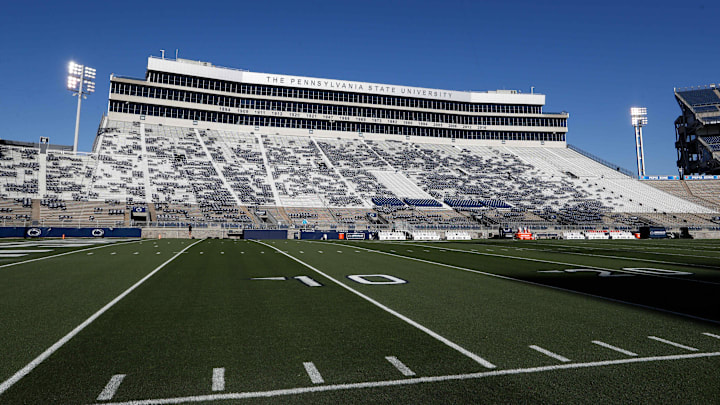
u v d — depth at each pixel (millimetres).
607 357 4625
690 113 70812
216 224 38875
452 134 72250
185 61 61781
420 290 9273
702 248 26000
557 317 6613
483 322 6246
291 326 5930
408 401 3471
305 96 65750
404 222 45531
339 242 32031
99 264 13961
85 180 42906
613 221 49781
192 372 4086
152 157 50250
